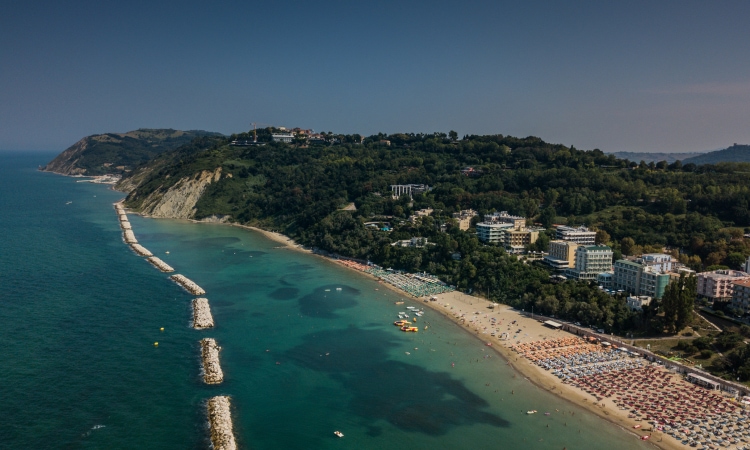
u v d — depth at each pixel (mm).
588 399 148875
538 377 162750
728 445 125500
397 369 166750
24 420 126188
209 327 194750
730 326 186875
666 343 180500
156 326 192625
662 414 140000
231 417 133625
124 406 135375
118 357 164125
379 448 123938
